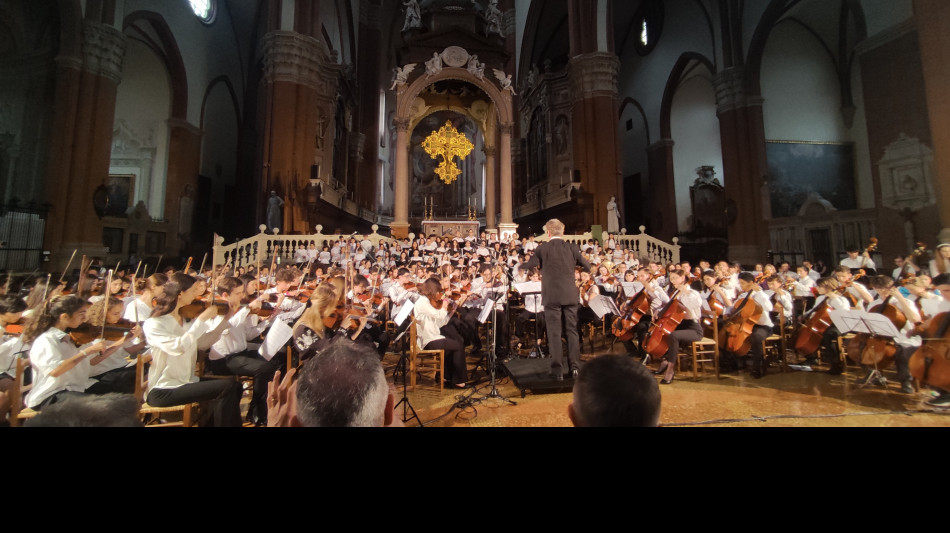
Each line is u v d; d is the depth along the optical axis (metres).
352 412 1.30
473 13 20.77
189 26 19.59
